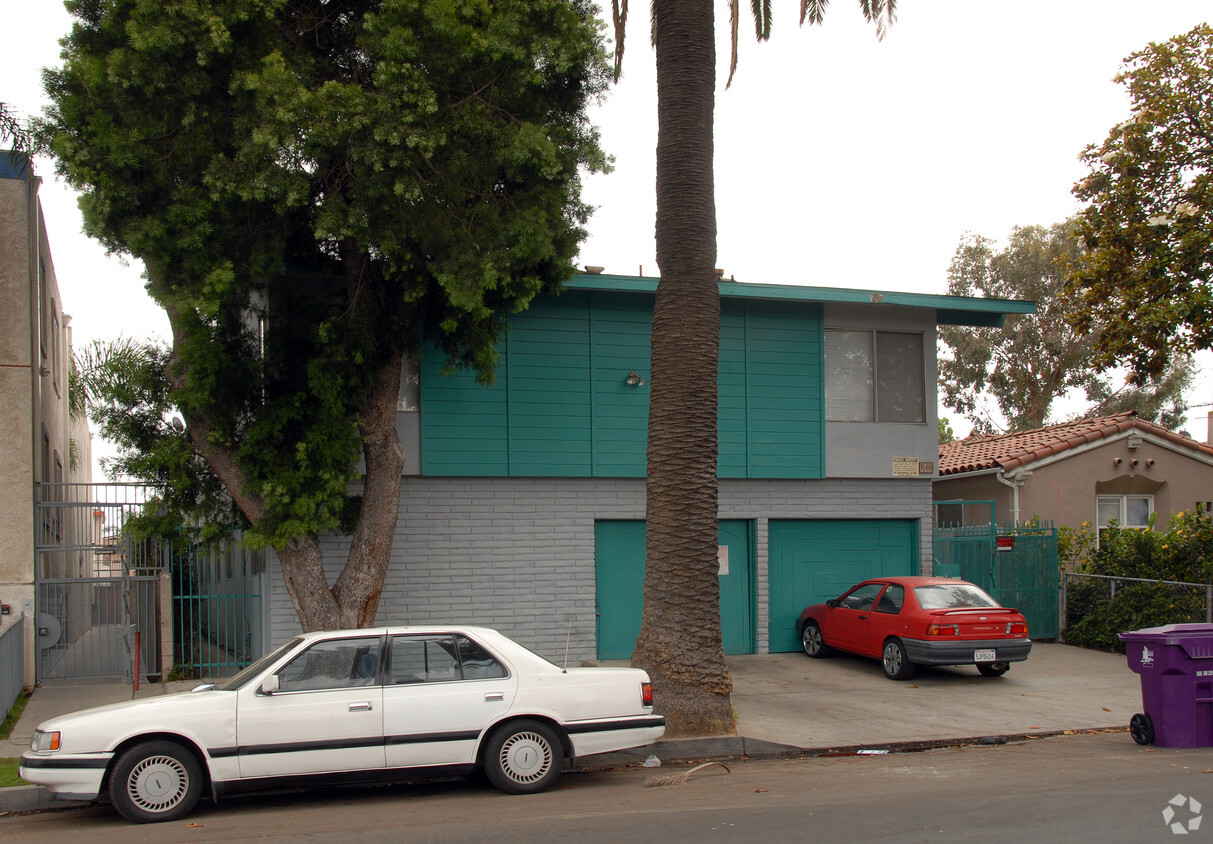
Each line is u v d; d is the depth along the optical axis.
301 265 12.70
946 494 22.52
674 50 11.01
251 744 7.71
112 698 12.65
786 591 16.59
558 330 15.16
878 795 7.74
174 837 6.95
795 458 16.33
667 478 10.61
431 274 11.34
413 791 8.64
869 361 17.05
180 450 11.65
